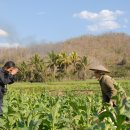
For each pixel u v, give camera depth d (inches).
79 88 1972.2
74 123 331.9
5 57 5447.8
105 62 5506.9
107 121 251.3
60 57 3582.7
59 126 293.4
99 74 361.1
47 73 3511.3
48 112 330.3
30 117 280.1
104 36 6815.9
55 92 1501.0
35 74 3442.4
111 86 352.2
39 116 320.2
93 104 463.5
